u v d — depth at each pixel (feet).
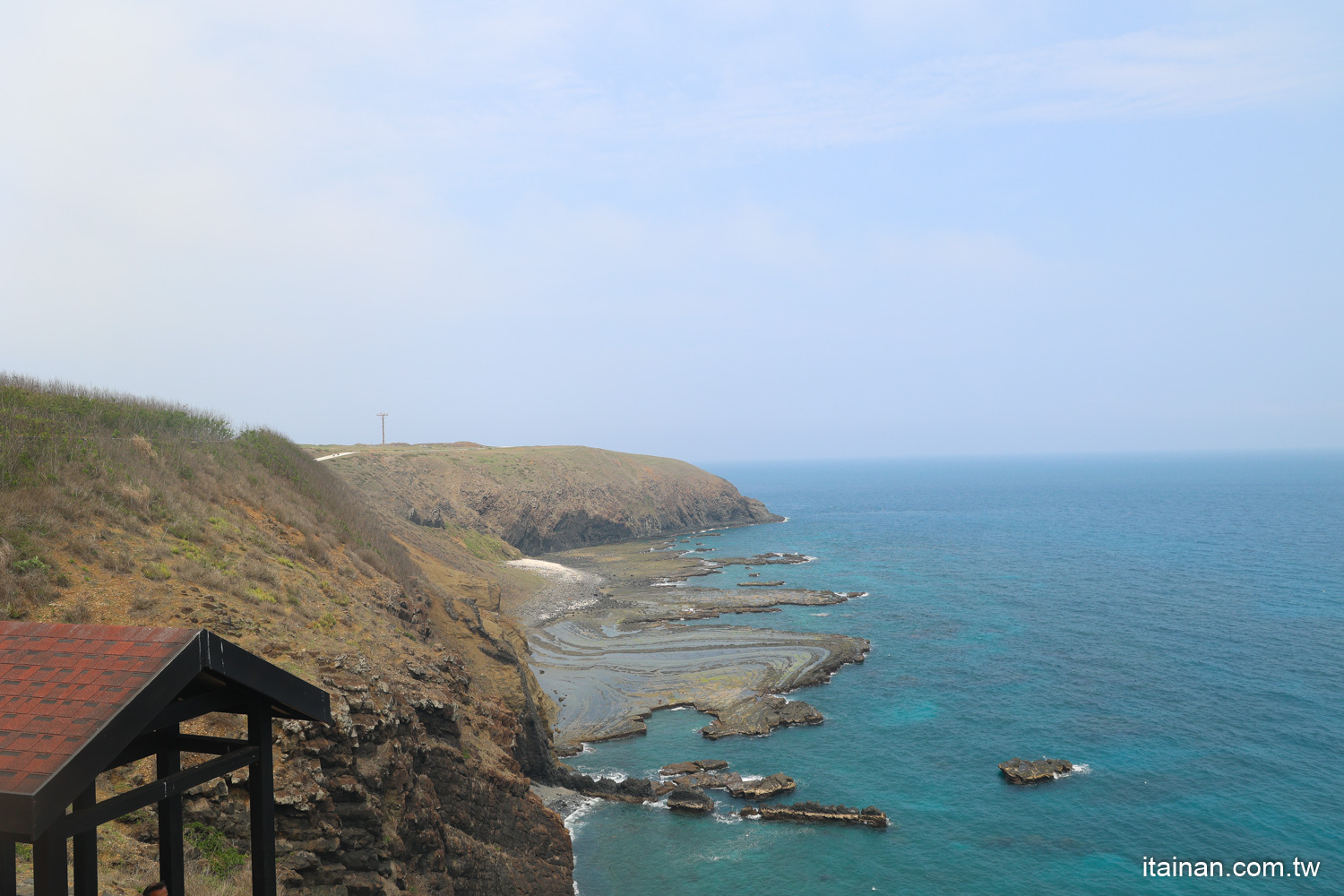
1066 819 116.67
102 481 71.26
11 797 15.66
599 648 206.49
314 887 52.21
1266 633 225.56
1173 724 154.30
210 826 48.96
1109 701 167.73
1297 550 400.67
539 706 139.33
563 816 114.93
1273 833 112.68
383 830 56.59
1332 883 100.63
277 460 113.29
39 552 57.88
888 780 129.29
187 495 80.89
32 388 93.56
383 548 117.19
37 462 68.28
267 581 73.87
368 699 62.28
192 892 42.70
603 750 141.69
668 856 105.29
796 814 116.06
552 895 87.20
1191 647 211.00
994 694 171.83
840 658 194.59
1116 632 228.22
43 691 18.40
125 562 62.80
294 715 23.68
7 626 20.62
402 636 86.07
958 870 103.14
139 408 99.76
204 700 21.07
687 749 142.10
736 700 164.35
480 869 73.97
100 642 19.76
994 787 127.13
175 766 22.68
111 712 17.51
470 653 116.57
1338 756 138.51
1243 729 151.33
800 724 153.48
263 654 61.26
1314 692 173.47
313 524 98.84
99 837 43.19
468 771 77.36
